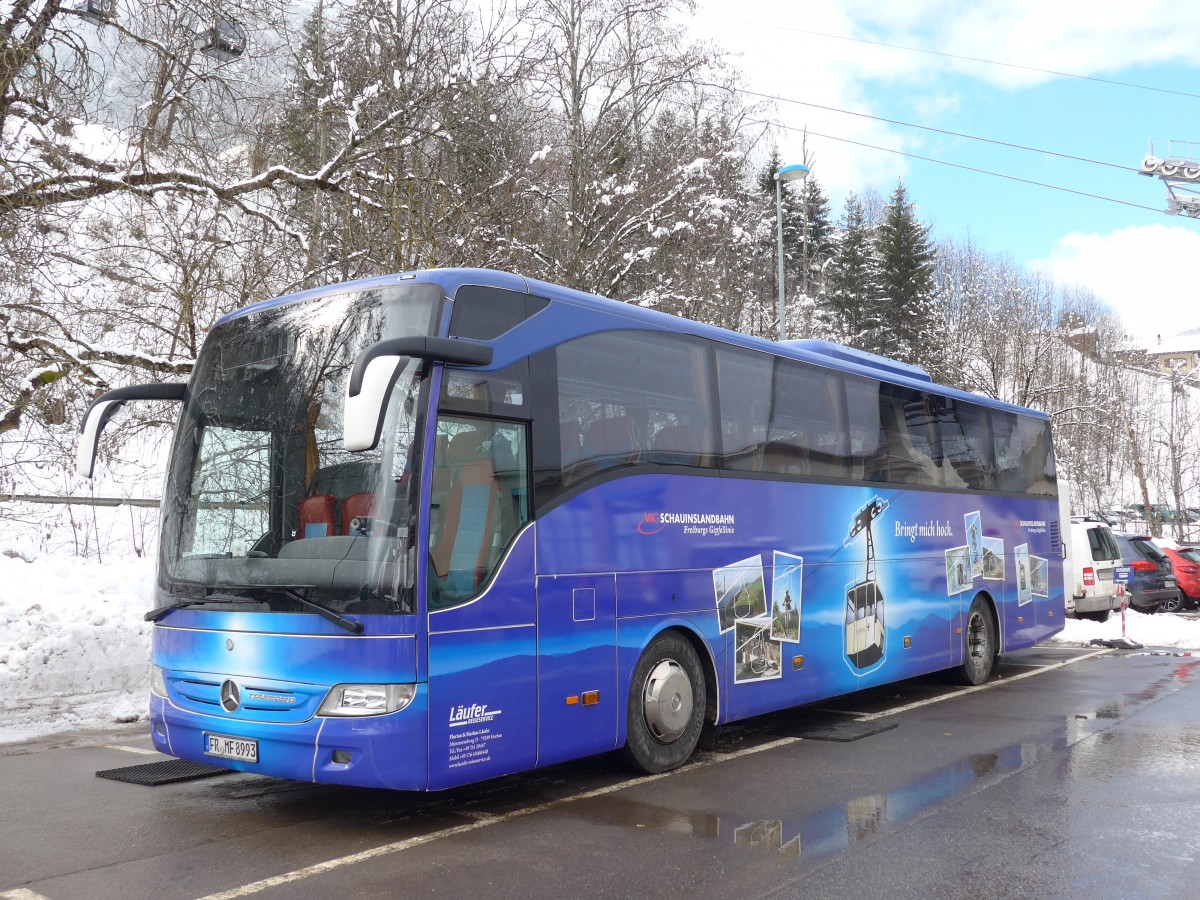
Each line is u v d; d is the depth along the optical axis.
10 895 5.00
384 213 15.11
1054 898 4.95
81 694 10.75
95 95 13.04
